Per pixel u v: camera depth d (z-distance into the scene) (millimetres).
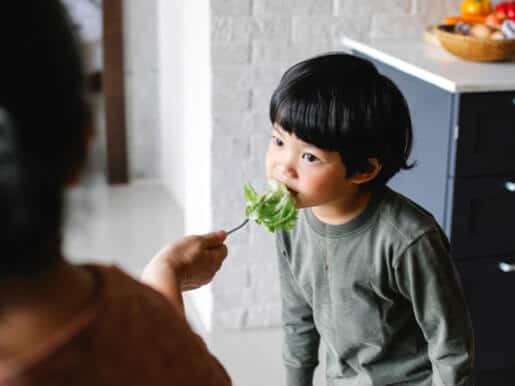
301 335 1649
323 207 1411
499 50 2236
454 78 2102
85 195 629
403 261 1371
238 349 2695
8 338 615
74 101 609
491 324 2279
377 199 1398
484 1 2545
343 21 2598
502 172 2158
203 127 2656
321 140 1297
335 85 1315
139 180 4027
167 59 3682
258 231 2707
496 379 2352
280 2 2518
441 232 1428
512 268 2213
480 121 2100
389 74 2396
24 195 577
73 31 614
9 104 571
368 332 1478
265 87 2576
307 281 1525
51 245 615
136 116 3916
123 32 3746
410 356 1503
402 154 1407
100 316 650
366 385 1519
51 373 608
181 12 3379
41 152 585
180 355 704
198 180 2789
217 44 2508
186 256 1023
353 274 1432
